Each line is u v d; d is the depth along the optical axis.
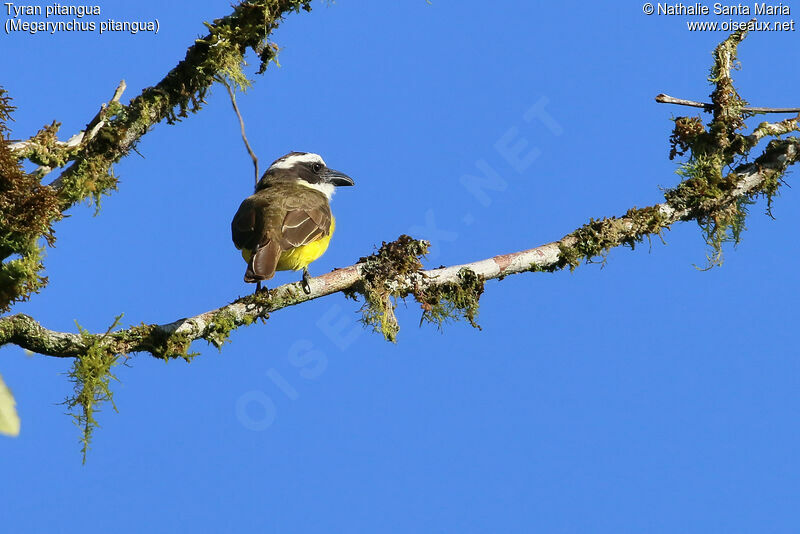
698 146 12.08
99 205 10.21
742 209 11.91
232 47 10.44
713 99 12.08
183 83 10.47
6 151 8.73
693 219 11.84
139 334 9.38
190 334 9.63
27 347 8.99
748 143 11.97
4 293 8.88
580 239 11.34
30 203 8.78
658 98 12.12
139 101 10.37
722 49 12.16
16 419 7.14
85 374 9.02
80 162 10.16
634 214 11.54
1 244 8.83
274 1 10.45
